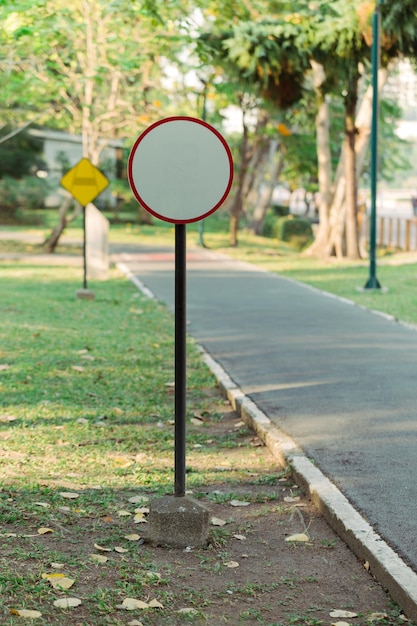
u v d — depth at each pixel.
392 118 57.44
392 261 34.75
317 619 4.95
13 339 15.01
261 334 16.16
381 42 28.88
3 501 6.70
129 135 36.56
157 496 7.08
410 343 15.09
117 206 65.94
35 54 22.16
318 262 35.16
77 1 24.36
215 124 43.91
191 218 6.02
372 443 8.51
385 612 5.03
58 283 25.67
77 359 13.29
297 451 8.13
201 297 22.45
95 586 5.29
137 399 10.83
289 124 47.22
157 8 19.22
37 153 65.88
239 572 5.61
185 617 4.95
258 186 63.31
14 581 5.23
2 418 9.49
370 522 6.24
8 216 58.78
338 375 12.11
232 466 8.07
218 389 11.65
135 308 19.97
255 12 29.48
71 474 7.59
